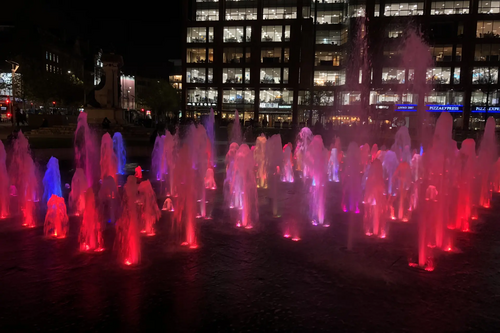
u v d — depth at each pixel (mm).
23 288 4297
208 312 3797
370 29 53906
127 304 3939
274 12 59062
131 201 5879
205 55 60531
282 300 4070
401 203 9031
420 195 9727
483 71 50875
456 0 51219
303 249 5734
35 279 4535
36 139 23219
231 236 6332
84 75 94125
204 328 3506
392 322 3654
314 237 6348
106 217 7262
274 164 15734
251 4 59125
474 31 50656
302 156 17688
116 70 30531
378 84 54031
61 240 6004
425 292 4320
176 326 3535
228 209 8289
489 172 13039
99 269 4852
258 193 10359
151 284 4422
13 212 7762
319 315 3766
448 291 4355
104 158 14758
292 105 59500
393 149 25359
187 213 7816
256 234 6477
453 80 51688
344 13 57188
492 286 4512
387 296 4203
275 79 59594
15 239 6062
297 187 11398
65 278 4570
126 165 16016
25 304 3926
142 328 3498
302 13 58344
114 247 5668
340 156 19719
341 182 12492
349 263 5184
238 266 5008
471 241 6312
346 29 56406
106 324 3555
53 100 57906
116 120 30688
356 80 55344
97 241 5922
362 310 3877
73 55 86125
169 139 15180
